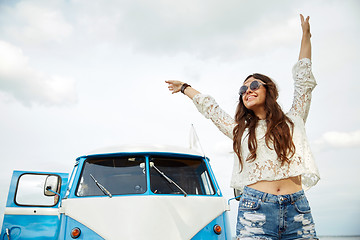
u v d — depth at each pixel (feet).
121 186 15.25
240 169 7.07
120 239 13.26
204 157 17.62
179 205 14.69
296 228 6.30
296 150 6.59
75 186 15.33
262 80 7.22
